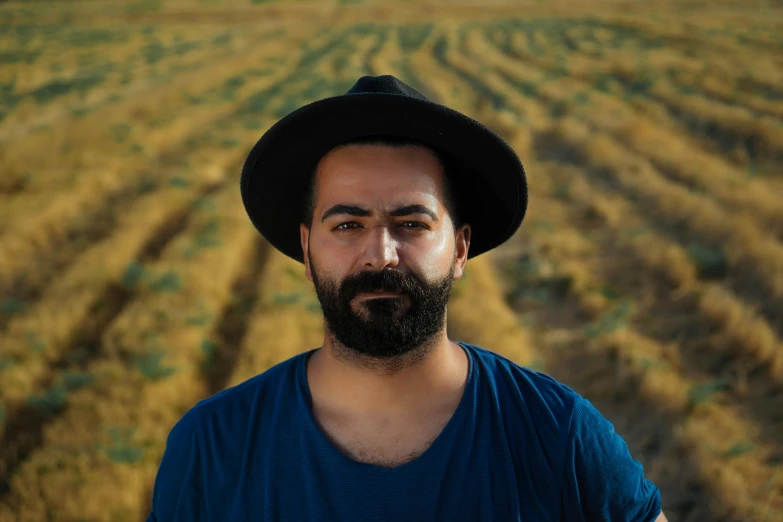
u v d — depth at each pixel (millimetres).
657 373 6578
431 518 1312
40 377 7180
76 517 5012
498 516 1328
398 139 1458
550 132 17266
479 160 1523
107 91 26656
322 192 1457
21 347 7520
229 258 9914
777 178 13555
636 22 37906
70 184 13945
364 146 1450
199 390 6996
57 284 9367
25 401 6496
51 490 5145
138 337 7645
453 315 8023
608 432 1437
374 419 1397
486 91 23391
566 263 9758
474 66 28328
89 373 6898
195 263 9555
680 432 5781
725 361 7156
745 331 7273
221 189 13547
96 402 6340
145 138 18031
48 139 18281
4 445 6000
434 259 1396
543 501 1363
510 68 27297
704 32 32844
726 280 8781
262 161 1583
